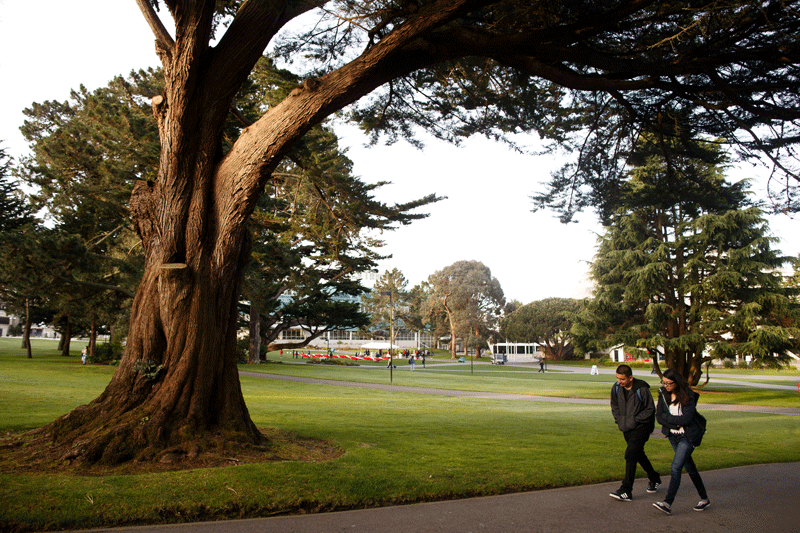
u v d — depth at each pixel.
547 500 6.29
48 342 93.38
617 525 5.30
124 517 5.04
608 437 11.34
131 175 25.03
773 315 29.09
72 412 7.64
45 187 30.88
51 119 36.75
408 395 25.70
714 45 7.93
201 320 7.91
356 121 12.14
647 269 30.86
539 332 86.81
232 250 8.27
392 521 5.31
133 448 6.98
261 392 23.30
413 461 7.84
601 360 78.31
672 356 32.50
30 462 6.61
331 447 8.87
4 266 24.30
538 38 7.71
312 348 101.50
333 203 16.69
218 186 8.21
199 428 7.64
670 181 11.79
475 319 92.88
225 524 5.10
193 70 7.48
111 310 30.45
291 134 7.84
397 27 7.32
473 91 11.27
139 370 7.75
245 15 7.84
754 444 11.11
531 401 23.94
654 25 8.49
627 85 9.08
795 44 7.61
